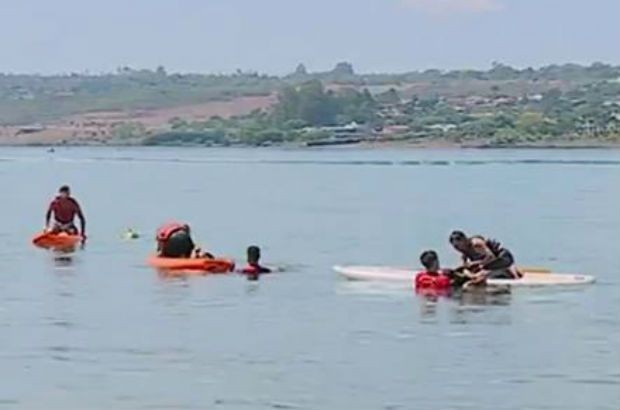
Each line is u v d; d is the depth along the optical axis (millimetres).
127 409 36219
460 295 56812
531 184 171125
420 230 97438
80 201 133250
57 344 45062
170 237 67812
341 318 50750
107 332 47500
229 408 36312
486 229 98625
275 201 135125
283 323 49500
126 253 75750
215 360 42281
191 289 59000
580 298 56125
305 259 74375
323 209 122375
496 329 48188
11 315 51500
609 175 194500
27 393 37875
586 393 37875
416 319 50406
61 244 80688
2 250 78250
